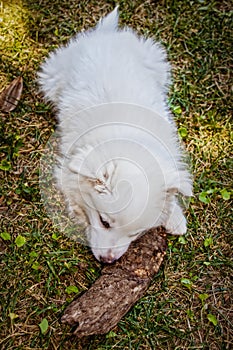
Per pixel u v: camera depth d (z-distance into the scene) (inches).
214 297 37.3
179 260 38.2
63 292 36.3
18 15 48.1
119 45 41.7
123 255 36.0
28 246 37.5
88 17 49.1
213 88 46.5
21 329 34.8
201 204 40.7
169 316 36.2
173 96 45.3
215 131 44.2
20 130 42.6
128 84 38.7
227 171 42.5
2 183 40.0
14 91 43.8
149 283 35.8
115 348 34.7
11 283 36.1
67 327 34.9
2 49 46.1
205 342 35.7
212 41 48.8
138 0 50.4
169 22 49.6
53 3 49.3
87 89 39.0
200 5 50.9
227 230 39.9
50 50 46.6
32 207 39.3
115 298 34.3
